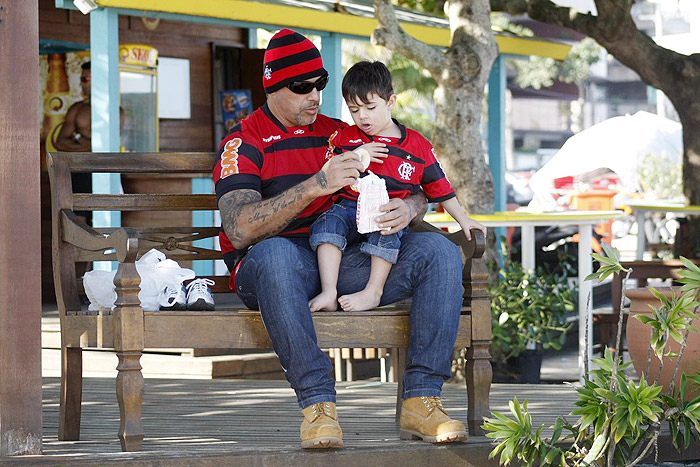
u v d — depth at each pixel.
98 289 4.23
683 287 4.18
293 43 4.30
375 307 4.20
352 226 4.19
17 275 3.83
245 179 4.19
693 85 10.48
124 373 3.81
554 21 10.48
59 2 8.33
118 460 3.69
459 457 4.02
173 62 11.99
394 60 21.30
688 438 4.08
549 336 8.41
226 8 8.70
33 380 3.83
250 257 3.92
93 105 8.24
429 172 4.34
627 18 10.12
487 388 4.23
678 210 10.42
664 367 5.01
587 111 40.69
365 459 3.90
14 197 3.84
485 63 8.17
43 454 3.84
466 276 4.25
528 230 8.83
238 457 3.79
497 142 11.64
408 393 4.08
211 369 7.41
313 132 4.45
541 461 3.93
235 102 12.43
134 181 9.48
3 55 3.84
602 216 7.75
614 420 3.81
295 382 3.86
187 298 4.12
